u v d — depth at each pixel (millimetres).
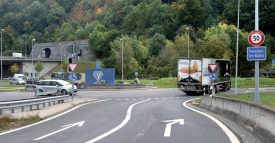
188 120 18266
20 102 23156
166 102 33281
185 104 30531
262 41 17312
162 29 144625
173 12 147500
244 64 93000
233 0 128500
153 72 102938
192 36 119562
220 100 22031
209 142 11750
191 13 140375
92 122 18016
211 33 102562
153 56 115625
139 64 111812
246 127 14766
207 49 91000
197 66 44000
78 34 183125
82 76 67375
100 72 61156
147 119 18984
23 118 19531
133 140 12227
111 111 24062
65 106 28047
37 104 25844
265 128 11953
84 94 46594
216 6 153000
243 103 16438
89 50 149875
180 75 44531
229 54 90062
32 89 55750
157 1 161750
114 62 112438
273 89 56625
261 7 120375
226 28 105000
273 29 120375
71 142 12055
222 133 13711
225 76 51812
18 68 129250
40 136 13578
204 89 44156
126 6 177000
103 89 57156
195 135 13242
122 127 15867
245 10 117938
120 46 108562
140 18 161750
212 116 20250
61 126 16656
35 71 132000
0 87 69188
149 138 12602
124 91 53531
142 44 125688
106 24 176500
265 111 12273
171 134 13500
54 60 139125
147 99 38062
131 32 161750
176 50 100750
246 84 67750
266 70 99250
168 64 103000
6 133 14820
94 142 11984
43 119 19984
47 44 171750
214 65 33812
